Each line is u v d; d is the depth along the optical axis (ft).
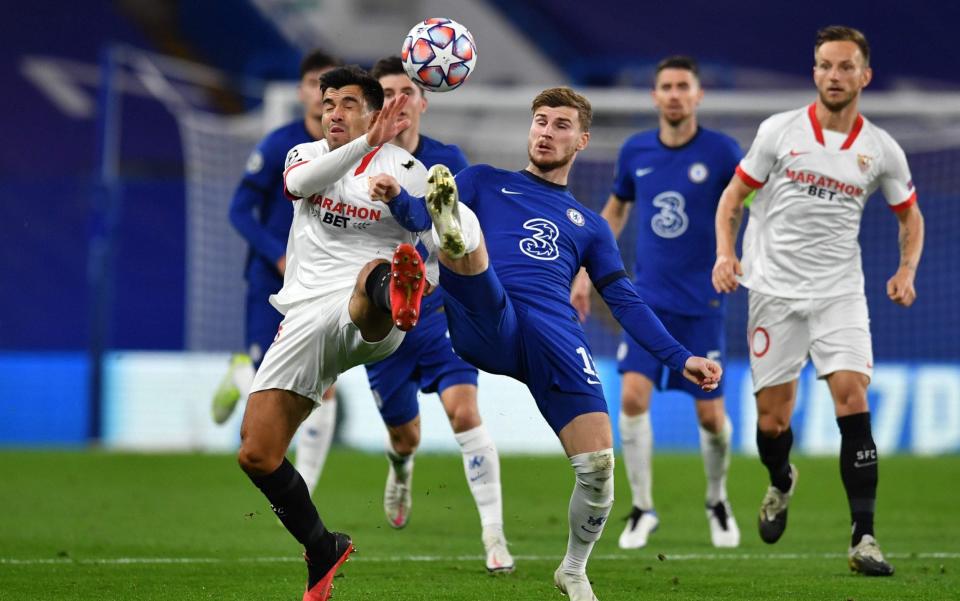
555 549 91.30
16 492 129.80
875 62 270.67
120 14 292.20
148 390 191.93
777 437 85.40
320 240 61.36
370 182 57.41
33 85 284.41
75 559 83.15
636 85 277.44
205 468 157.28
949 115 200.75
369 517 112.27
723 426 96.32
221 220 203.21
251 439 58.39
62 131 279.69
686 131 101.09
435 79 68.03
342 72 62.23
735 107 186.39
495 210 64.23
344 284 59.98
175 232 260.42
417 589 70.03
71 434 195.52
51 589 69.77
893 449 184.44
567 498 131.54
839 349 81.61
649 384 97.25
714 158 100.01
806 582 73.72
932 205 209.26
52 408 196.34
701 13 280.31
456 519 112.37
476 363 61.87
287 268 62.64
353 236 61.41
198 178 205.67
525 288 61.67
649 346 61.52
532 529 104.53
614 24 281.95
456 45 67.92
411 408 90.07
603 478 59.16
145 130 276.62
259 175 98.43
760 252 85.76
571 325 61.36
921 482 144.46
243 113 283.59
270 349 59.93
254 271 99.66
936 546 94.58
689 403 192.34
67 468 155.94
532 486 142.00
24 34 289.53
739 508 123.85
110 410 191.62
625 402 97.50
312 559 60.13
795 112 84.02
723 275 82.64
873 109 181.78
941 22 272.51
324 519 110.52
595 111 203.72
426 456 173.06
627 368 98.02
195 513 113.19
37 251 258.98
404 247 53.42
